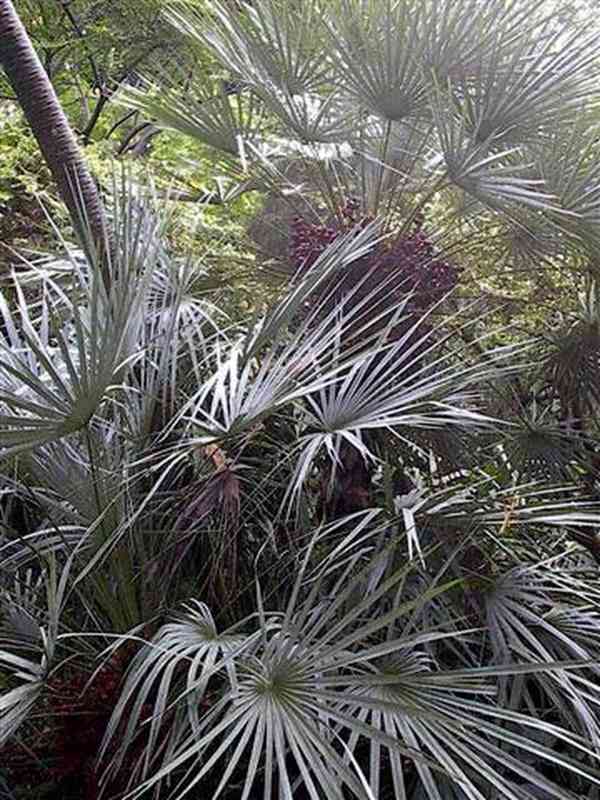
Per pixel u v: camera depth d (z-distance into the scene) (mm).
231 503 1898
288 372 1897
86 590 2055
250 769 1363
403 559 2035
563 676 1830
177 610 2029
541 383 2963
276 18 2480
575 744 1559
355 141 2602
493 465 2557
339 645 1539
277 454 2223
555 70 2320
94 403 1700
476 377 2135
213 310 2566
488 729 1533
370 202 2617
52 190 3684
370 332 2309
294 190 2629
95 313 1656
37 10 4914
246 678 1562
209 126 2633
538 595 2055
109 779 1686
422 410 2070
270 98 2514
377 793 1438
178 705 1727
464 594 2012
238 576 2129
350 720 1428
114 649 1769
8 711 1646
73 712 1808
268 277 2771
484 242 2734
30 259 3291
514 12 2334
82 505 2004
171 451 2080
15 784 1931
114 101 2799
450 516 2018
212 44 2574
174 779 1809
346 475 2191
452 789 1701
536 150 2404
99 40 4855
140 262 1908
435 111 2281
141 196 2357
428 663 1901
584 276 2865
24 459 2029
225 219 3168
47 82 2277
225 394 1946
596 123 2363
